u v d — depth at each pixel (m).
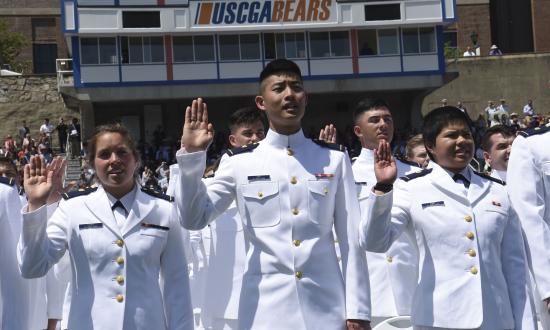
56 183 7.82
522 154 7.95
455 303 7.15
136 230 7.13
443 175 7.49
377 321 9.95
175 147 51.19
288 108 6.98
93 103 54.53
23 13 74.31
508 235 7.49
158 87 52.62
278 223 6.84
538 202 7.85
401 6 53.50
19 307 7.98
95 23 51.22
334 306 6.80
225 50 53.12
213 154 50.41
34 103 58.78
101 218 7.13
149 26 51.84
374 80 54.16
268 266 6.80
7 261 7.95
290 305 6.71
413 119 56.91
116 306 6.95
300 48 53.72
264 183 6.92
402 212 7.45
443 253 7.30
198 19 52.19
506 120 52.38
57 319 8.89
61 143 52.72
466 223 7.29
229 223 10.42
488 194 7.50
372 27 53.84
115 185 7.14
